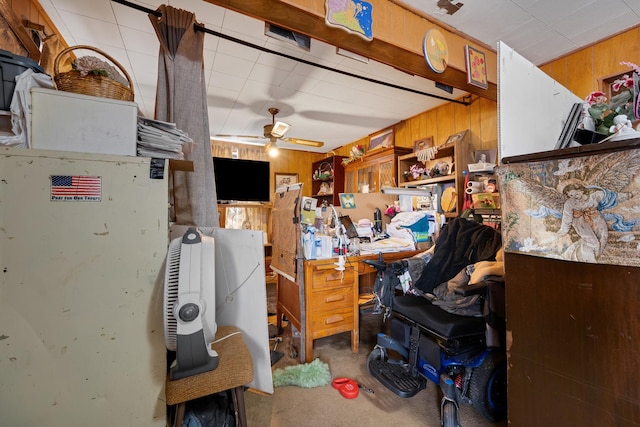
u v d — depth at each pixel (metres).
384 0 1.89
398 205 2.89
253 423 1.41
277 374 1.80
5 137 0.83
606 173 0.83
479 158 3.04
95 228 0.89
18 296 0.82
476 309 1.53
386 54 1.96
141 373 0.95
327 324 2.02
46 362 0.85
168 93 1.58
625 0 1.88
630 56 2.16
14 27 1.40
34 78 0.90
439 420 1.43
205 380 0.91
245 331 1.26
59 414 0.86
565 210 0.92
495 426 1.39
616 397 0.82
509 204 1.07
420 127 3.99
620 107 1.34
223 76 2.93
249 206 4.70
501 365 1.41
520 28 2.18
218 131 4.82
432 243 2.57
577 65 2.46
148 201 0.96
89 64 0.99
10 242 0.81
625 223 0.79
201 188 1.61
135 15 2.05
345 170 5.18
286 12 1.58
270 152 3.81
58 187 0.85
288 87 3.18
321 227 2.46
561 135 1.27
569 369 0.93
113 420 0.92
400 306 1.75
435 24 2.12
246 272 1.26
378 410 1.51
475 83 2.29
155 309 0.96
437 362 1.52
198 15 2.05
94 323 0.89
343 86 3.16
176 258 0.94
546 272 0.98
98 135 0.93
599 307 0.86
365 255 2.18
